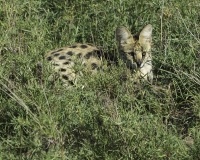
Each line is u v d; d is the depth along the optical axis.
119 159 13.10
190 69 17.19
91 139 13.88
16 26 19.28
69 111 14.44
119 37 19.72
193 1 20.48
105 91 15.22
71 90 15.45
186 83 16.89
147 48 19.48
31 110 14.49
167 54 18.28
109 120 13.51
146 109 16.09
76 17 21.22
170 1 20.52
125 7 20.97
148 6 20.95
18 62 16.02
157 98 16.42
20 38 18.66
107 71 16.02
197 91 16.81
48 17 21.31
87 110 14.24
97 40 20.55
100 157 13.34
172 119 16.14
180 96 16.73
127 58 19.53
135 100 15.60
